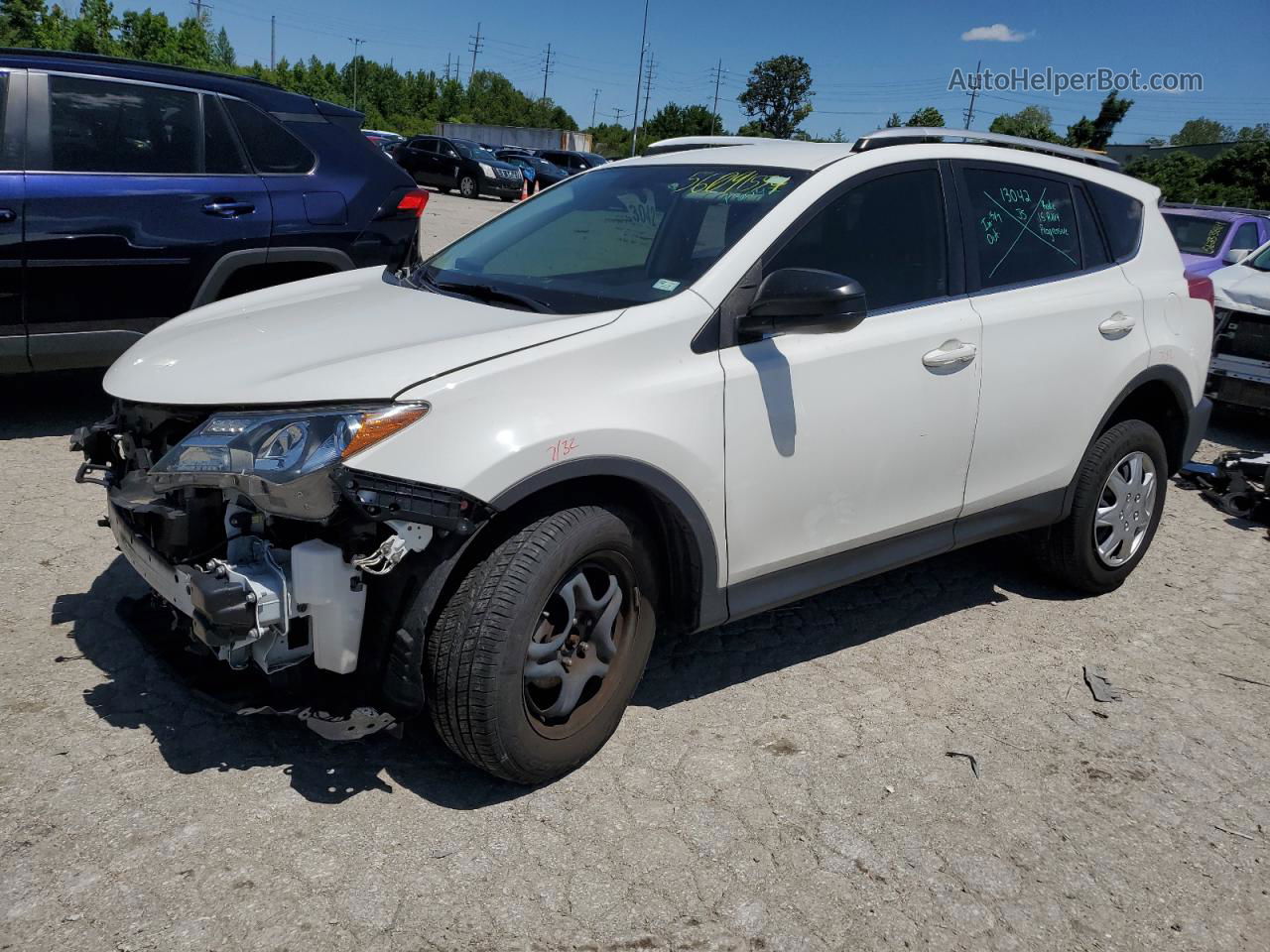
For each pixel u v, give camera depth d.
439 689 2.62
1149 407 4.63
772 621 4.07
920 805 2.94
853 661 3.79
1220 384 7.49
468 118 104.69
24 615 3.58
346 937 2.29
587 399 2.73
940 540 3.79
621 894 2.49
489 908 2.41
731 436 3.02
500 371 2.62
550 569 2.65
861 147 3.60
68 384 6.51
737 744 3.18
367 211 6.00
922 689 3.62
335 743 3.00
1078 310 4.01
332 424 2.48
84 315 5.22
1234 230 10.90
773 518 3.19
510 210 4.14
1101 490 4.25
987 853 2.76
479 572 2.62
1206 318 4.61
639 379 2.85
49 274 5.07
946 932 2.46
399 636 2.57
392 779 2.86
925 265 3.62
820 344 3.23
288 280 5.86
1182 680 3.81
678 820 2.79
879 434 3.40
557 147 67.81
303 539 2.59
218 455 2.53
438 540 2.55
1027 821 2.91
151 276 5.34
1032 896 2.61
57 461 5.15
